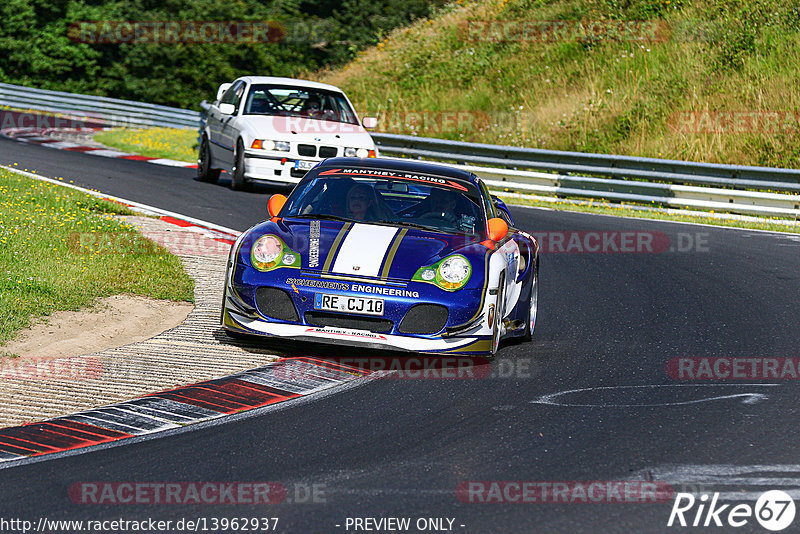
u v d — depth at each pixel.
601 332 29.55
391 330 23.83
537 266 29.81
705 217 57.78
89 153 72.75
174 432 18.55
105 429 18.61
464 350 24.06
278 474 16.27
